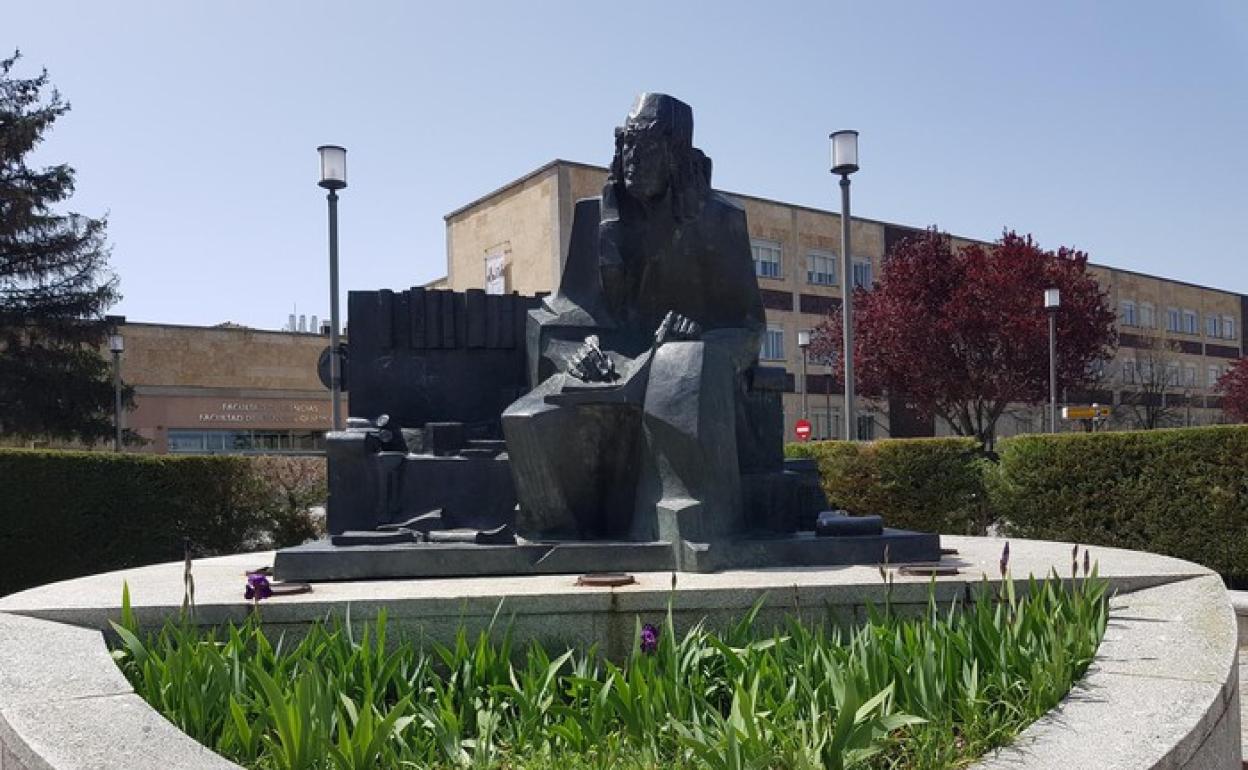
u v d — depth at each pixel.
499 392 6.62
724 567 5.09
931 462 12.33
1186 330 53.66
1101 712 3.22
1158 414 44.12
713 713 3.21
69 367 29.92
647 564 5.11
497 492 5.85
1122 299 48.72
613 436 5.50
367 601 4.42
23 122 29.52
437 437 6.07
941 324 28.56
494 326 6.64
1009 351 28.39
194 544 11.11
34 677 3.64
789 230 37.47
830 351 34.84
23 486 10.02
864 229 39.50
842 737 2.92
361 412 6.49
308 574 5.00
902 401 32.88
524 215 29.05
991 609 4.51
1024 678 3.54
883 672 3.47
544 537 5.48
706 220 6.08
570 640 4.48
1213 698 3.29
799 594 4.59
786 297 37.22
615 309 6.14
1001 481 11.35
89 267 30.38
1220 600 4.52
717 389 5.42
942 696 3.39
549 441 5.40
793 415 37.12
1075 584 4.30
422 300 6.57
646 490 5.38
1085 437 10.48
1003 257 29.58
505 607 4.47
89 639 4.17
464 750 3.42
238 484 11.60
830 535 5.50
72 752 2.96
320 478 12.59
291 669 3.92
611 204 6.14
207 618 4.43
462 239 32.16
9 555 9.93
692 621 4.51
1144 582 4.93
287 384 38.62
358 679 3.81
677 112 5.91
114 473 10.56
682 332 5.56
